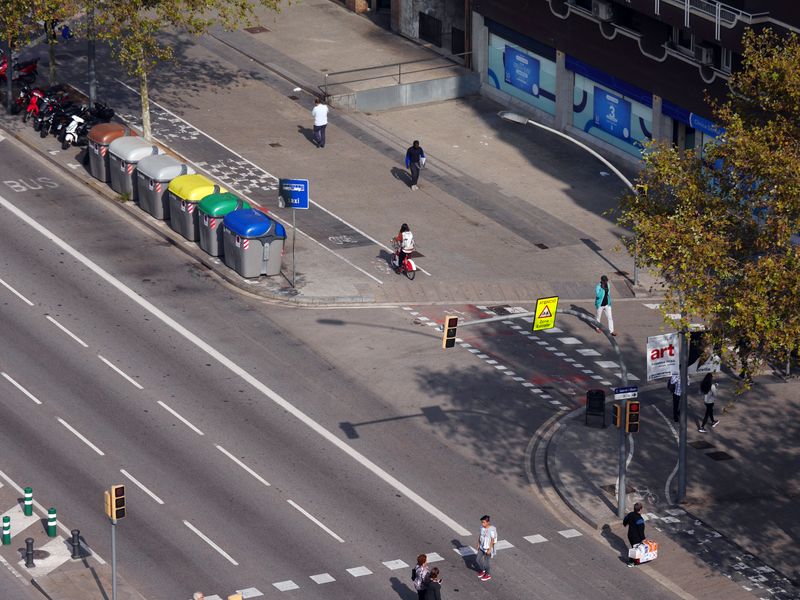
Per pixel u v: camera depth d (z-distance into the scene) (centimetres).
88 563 8125
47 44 14475
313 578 8094
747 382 8306
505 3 13900
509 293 11138
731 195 8262
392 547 8400
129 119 13250
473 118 13962
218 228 11206
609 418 9781
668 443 9569
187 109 13525
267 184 12444
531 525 8706
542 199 12550
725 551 8594
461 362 10244
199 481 8838
